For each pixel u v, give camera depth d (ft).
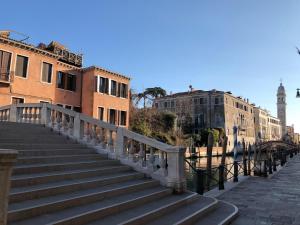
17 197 18.54
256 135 281.33
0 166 11.23
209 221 24.04
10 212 16.05
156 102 231.71
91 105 107.14
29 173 23.68
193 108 214.28
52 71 97.55
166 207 23.52
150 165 31.30
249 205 32.83
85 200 21.02
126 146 34.19
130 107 146.41
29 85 90.22
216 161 144.46
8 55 86.12
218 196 38.17
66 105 103.55
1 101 83.56
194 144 169.89
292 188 44.37
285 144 184.34
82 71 110.42
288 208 31.42
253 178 56.29
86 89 109.09
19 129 36.06
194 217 23.40
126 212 21.24
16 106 49.21
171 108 223.92
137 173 30.76
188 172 77.82
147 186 28.40
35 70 92.27
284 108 428.56
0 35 85.61
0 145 27.02
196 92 216.95
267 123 330.75
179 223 21.03
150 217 21.25
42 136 35.65
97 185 25.03
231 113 218.38
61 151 30.99
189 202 27.66
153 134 139.95
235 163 51.24
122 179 28.27
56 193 21.20
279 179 54.85
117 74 116.67
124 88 121.49
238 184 48.29
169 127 160.66
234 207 29.27
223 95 207.00
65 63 103.71
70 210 19.04
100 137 35.78
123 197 23.75
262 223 25.68
